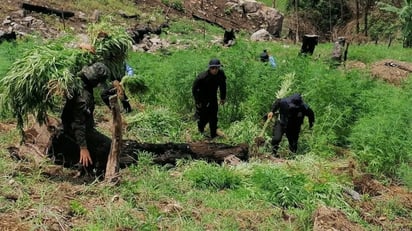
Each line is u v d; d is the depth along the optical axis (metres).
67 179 7.94
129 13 31.14
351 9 47.31
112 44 8.52
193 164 8.69
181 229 6.67
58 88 7.26
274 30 37.97
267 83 12.64
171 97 13.64
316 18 46.62
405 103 12.51
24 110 7.62
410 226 7.68
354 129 10.89
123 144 8.84
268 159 9.93
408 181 9.31
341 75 14.16
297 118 10.34
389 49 28.42
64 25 26.56
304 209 7.50
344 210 7.70
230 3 38.06
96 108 12.84
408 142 10.27
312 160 9.45
